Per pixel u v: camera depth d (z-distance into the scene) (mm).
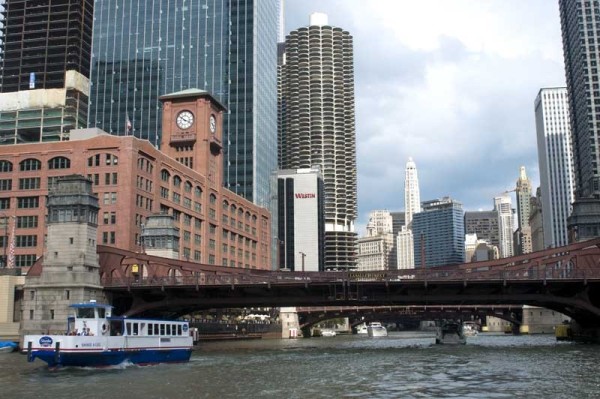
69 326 64562
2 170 133375
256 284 87688
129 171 125688
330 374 56656
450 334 121312
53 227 85062
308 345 118625
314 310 187250
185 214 151375
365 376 54875
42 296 83812
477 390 45000
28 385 48531
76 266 83688
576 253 90500
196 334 110062
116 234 123562
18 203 131750
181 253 147250
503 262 91312
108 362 62188
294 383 49719
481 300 91000
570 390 44844
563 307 101188
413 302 95062
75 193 85188
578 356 74875
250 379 52656
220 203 174500
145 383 49781
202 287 88000
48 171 130750
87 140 129250
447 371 58906
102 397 42000
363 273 89188
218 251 171500
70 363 59938
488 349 93750
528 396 42031
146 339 66125
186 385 48469
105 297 87938
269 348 105062
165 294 91875
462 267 91938
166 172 143250
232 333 152125
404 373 57281
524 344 108000
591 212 114312
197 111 167000
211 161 171125
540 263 90875
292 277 89688
